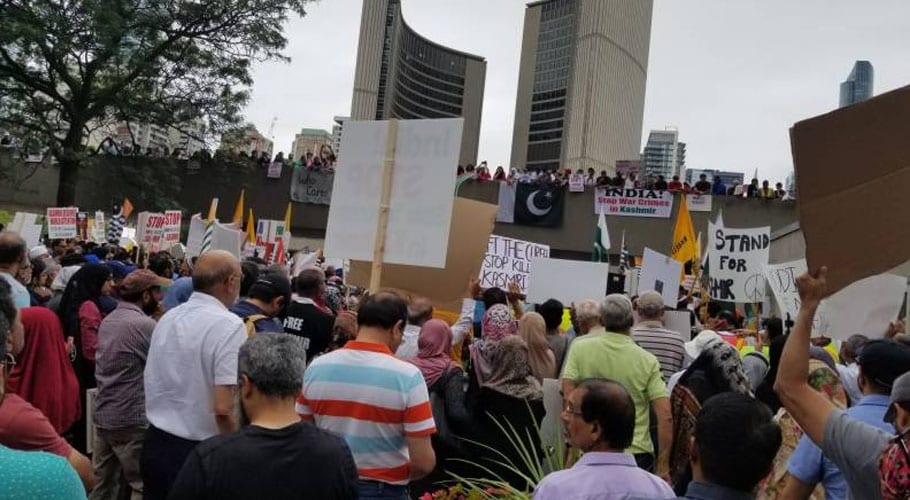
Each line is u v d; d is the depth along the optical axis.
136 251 15.58
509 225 30.81
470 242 6.27
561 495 2.55
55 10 27.52
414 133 5.17
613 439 2.62
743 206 28.06
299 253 13.91
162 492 3.71
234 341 3.75
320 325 5.75
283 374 2.55
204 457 2.40
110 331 4.90
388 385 3.44
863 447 2.40
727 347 4.56
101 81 31.91
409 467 3.53
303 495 2.40
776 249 17.92
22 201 35.06
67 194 30.67
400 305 3.63
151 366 3.83
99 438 5.12
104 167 33.91
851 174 2.42
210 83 31.73
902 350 3.23
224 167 33.88
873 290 5.11
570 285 9.16
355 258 5.34
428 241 5.02
